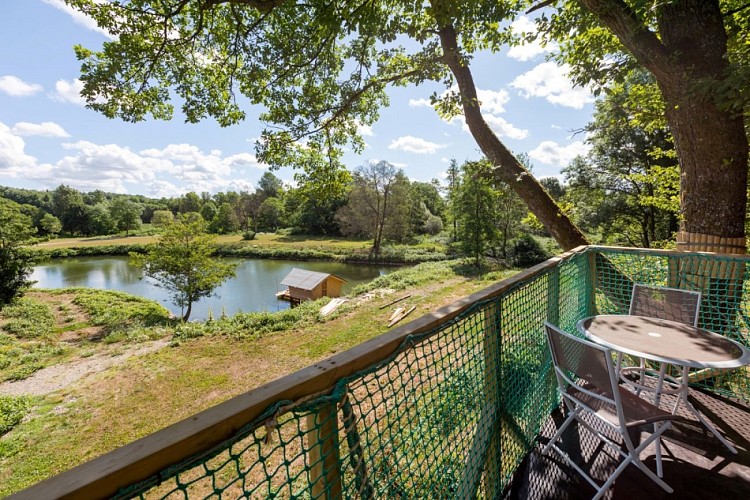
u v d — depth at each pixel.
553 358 2.03
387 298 12.95
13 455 5.10
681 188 3.05
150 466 0.55
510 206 22.11
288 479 0.78
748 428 2.26
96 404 6.48
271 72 5.64
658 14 2.64
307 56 5.41
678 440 2.18
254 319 11.02
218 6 5.05
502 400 1.83
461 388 1.60
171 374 7.62
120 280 24.67
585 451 2.13
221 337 9.80
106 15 4.54
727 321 2.73
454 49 4.26
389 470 1.16
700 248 2.88
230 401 0.69
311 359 8.04
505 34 4.67
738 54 2.80
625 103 4.96
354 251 31.17
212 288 15.06
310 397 0.81
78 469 0.50
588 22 3.32
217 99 6.07
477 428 1.67
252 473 3.78
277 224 53.03
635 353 1.87
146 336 10.37
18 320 13.25
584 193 14.02
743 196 2.77
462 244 21.58
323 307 12.23
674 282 3.02
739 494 1.77
